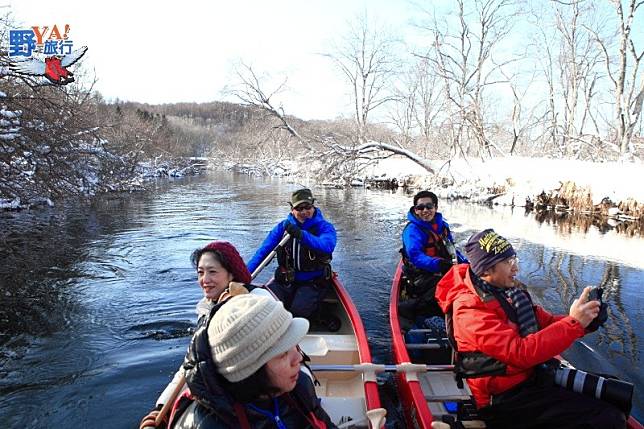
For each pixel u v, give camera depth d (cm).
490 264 247
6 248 929
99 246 955
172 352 478
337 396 370
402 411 357
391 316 445
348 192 2117
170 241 1010
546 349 228
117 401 393
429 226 497
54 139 1178
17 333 524
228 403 157
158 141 4484
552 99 2608
